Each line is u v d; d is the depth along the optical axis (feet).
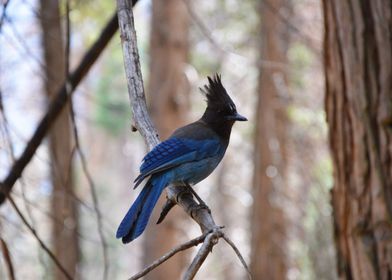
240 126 86.69
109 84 92.94
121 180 116.37
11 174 29.63
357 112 28.50
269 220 66.59
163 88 66.49
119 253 90.17
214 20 77.46
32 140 30.45
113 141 114.01
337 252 29.53
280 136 67.21
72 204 50.14
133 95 21.56
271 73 66.64
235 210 99.35
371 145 28.19
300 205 67.77
